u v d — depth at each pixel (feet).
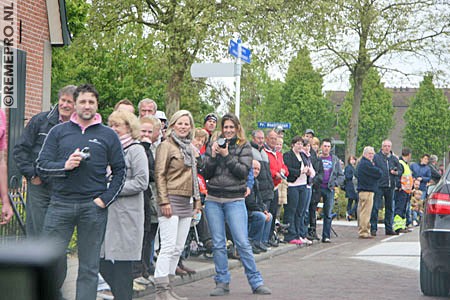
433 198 26.91
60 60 126.41
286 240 52.90
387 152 63.62
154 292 30.40
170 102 93.97
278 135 49.19
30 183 24.97
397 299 28.45
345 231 68.39
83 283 21.38
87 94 21.35
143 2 93.45
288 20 96.48
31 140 24.57
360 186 61.87
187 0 88.99
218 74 45.88
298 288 31.50
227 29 89.45
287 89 259.60
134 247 23.62
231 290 31.40
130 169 23.68
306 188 52.65
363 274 36.24
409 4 120.57
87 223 21.26
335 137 329.31
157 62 91.04
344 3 109.19
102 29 96.37
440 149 299.38
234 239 30.27
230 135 30.45
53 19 57.06
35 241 5.91
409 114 304.71
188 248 37.86
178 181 27.48
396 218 66.80
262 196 45.32
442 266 26.32
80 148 21.26
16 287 5.66
